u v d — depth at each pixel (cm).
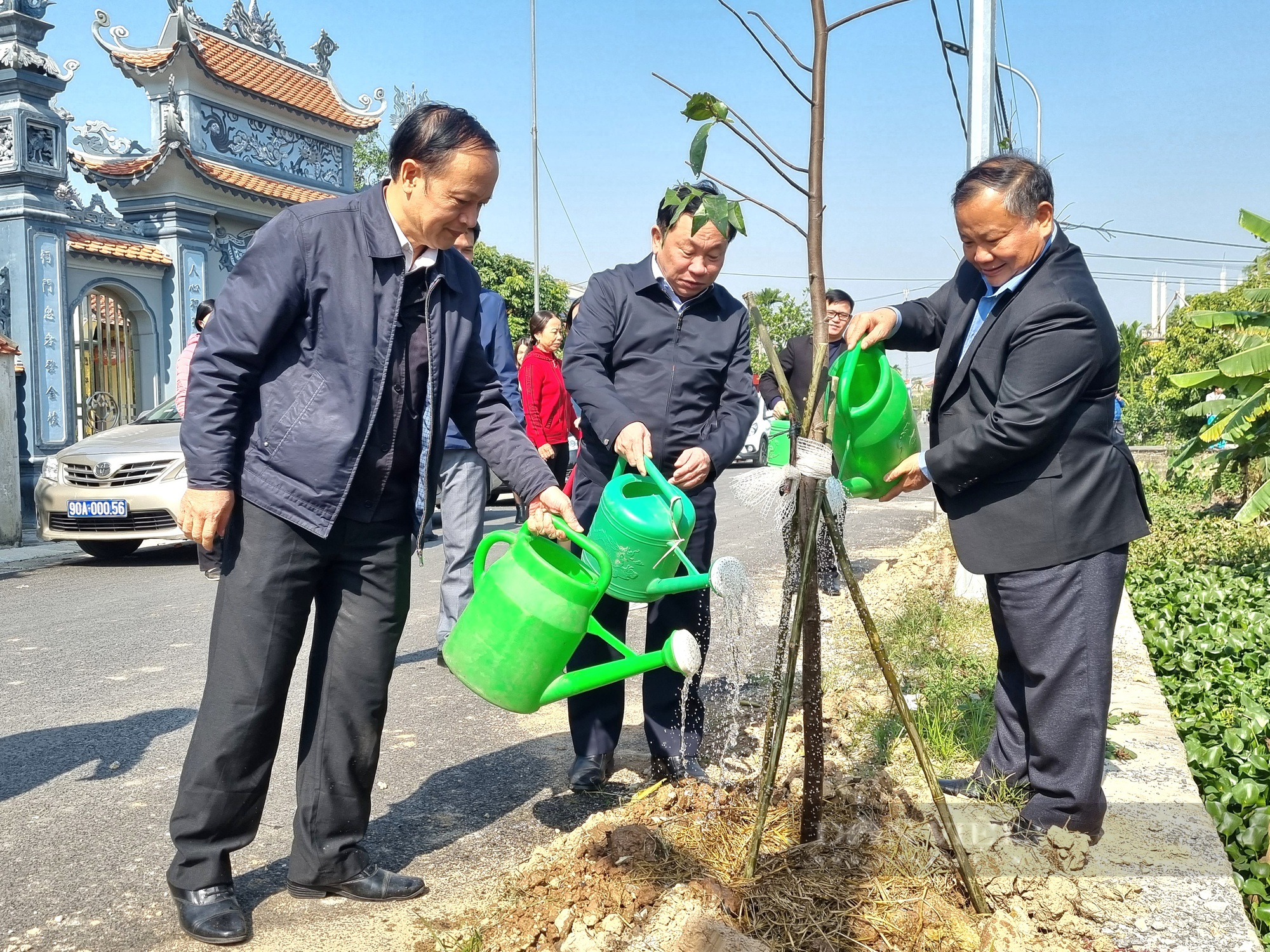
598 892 250
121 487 887
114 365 1420
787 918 240
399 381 267
